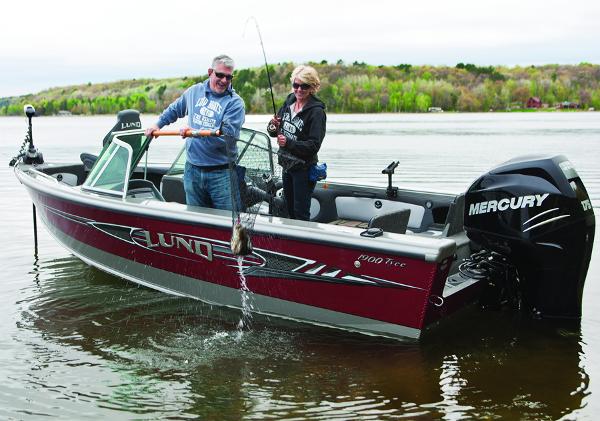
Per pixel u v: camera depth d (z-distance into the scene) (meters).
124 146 4.78
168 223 4.43
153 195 4.95
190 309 4.46
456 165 13.14
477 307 4.51
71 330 4.11
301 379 3.43
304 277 4.05
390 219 4.11
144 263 4.77
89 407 3.15
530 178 4.03
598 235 6.65
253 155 4.39
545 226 3.98
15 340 3.94
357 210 5.34
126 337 3.99
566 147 18.31
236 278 4.32
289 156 4.21
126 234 4.72
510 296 4.41
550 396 3.23
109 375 3.49
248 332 4.07
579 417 3.02
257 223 4.10
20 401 3.21
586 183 10.24
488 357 3.70
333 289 3.98
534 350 3.79
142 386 3.36
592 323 4.20
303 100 4.41
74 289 4.90
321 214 5.44
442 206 4.94
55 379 3.44
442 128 33.62
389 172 5.11
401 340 3.89
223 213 4.27
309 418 3.03
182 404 3.18
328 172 11.76
